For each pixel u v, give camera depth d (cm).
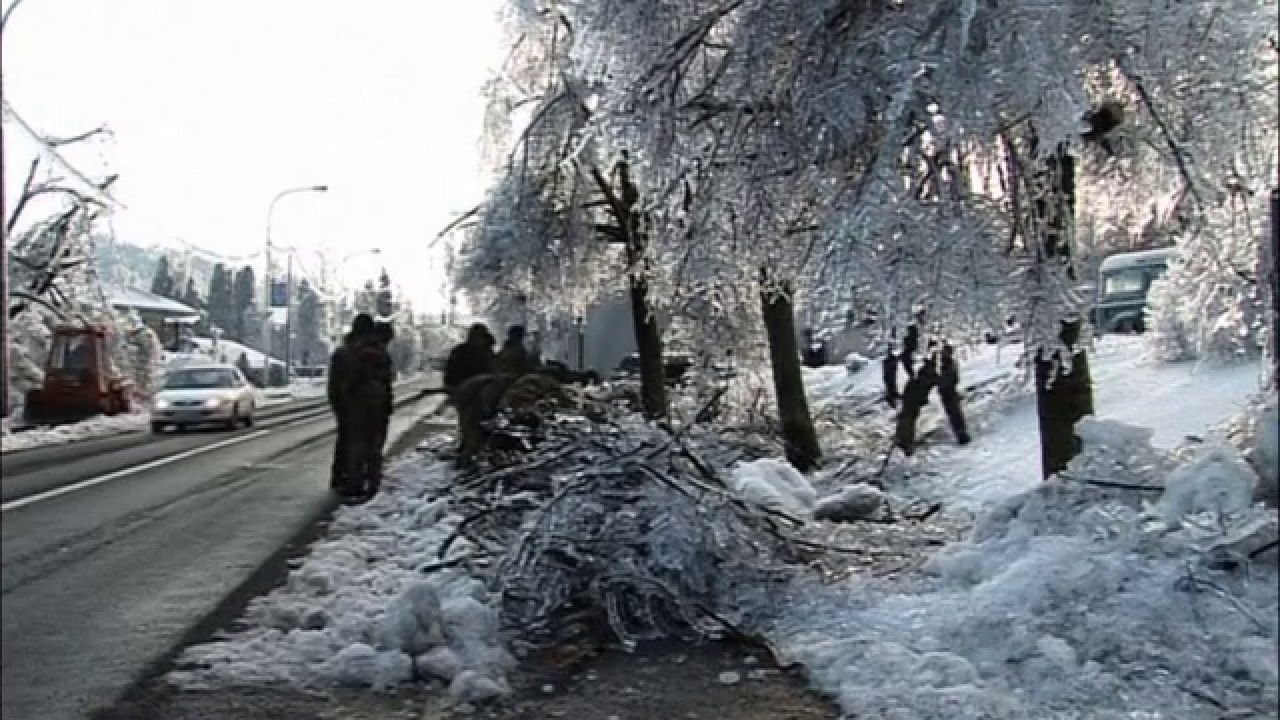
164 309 7644
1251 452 819
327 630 812
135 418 3784
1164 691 649
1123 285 2970
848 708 658
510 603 836
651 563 830
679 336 2030
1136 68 872
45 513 1412
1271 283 878
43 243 4347
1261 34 863
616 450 920
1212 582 720
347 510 1373
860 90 885
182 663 753
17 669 738
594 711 676
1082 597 731
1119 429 910
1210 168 896
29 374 3947
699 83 1016
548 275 2205
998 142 898
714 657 772
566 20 1255
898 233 870
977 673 688
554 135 1923
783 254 1020
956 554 873
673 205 1057
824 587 867
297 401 5575
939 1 846
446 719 666
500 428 1308
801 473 1575
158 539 1220
